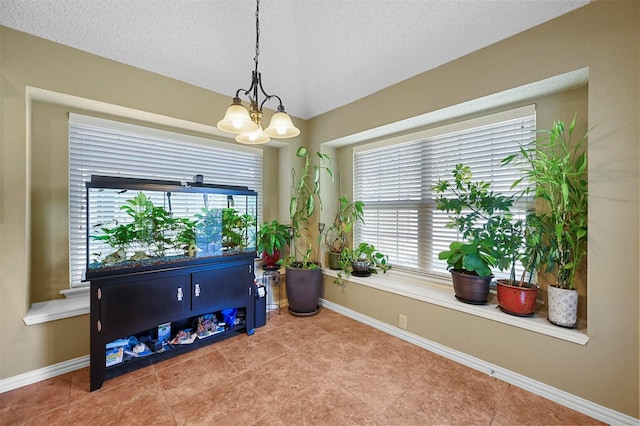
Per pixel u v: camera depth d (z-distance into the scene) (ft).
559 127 5.25
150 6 6.02
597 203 5.01
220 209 7.82
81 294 7.34
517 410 5.25
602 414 4.96
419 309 7.75
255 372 6.47
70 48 6.38
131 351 6.66
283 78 8.84
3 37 5.68
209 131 9.20
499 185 7.11
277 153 11.53
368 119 8.99
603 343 4.97
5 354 5.79
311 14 6.85
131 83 7.19
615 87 4.83
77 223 7.34
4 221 5.76
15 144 5.82
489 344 6.40
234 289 8.09
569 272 5.69
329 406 5.36
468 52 6.62
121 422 4.95
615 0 4.81
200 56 7.44
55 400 5.50
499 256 6.26
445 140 8.21
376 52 7.42
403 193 9.32
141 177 8.30
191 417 5.07
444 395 5.68
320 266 10.83
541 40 5.59
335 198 11.34
